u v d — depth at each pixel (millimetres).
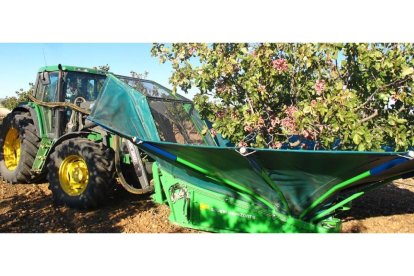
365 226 4883
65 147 5531
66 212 5312
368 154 2996
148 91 5547
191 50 5691
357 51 4949
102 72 6797
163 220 4973
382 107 5195
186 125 5570
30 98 6508
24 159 6660
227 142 6016
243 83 5363
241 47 5352
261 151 3139
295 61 5371
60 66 6203
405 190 6992
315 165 3266
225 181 3934
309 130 4934
